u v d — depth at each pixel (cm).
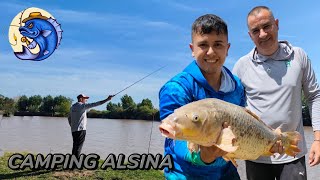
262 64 160
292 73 155
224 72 121
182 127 86
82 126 423
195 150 95
